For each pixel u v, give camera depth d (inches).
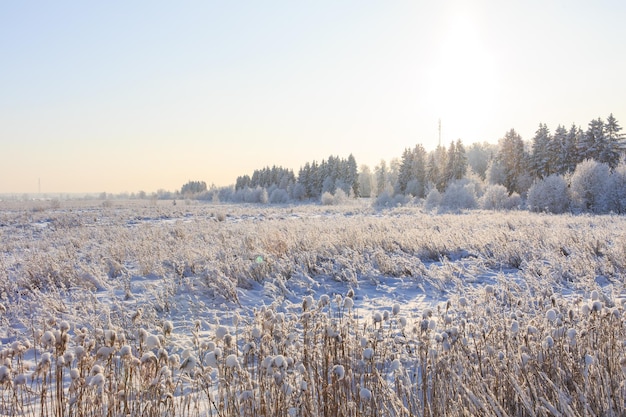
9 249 530.3
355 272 334.6
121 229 680.4
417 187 2364.7
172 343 180.4
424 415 104.4
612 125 1926.7
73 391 100.0
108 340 101.0
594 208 1263.5
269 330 124.3
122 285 304.5
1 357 116.0
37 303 254.7
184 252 388.2
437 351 124.0
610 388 100.3
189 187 5049.2
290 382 107.4
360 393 99.7
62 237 625.6
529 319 153.2
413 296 283.1
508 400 107.2
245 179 4207.7
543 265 315.6
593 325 128.0
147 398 99.7
